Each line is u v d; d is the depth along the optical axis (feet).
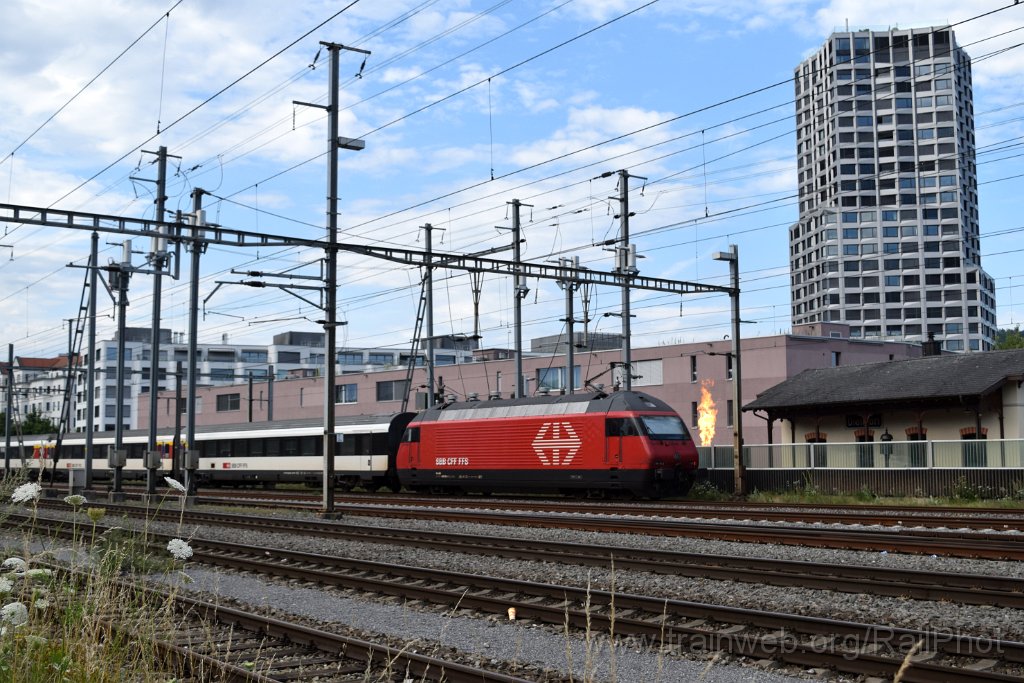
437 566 53.16
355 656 30.83
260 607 41.24
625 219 122.11
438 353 347.97
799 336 166.09
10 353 186.19
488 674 26.73
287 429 149.38
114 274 115.24
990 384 108.17
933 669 25.73
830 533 59.06
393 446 133.90
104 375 392.27
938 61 488.44
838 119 495.00
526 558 53.67
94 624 21.53
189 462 104.73
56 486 160.35
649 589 42.83
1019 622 32.91
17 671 19.12
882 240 480.23
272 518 79.92
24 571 20.61
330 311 81.92
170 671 26.68
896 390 116.98
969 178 499.10
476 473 115.34
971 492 93.40
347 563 51.93
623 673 28.40
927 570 44.04
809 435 127.34
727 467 117.91
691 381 175.83
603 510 87.04
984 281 477.77
